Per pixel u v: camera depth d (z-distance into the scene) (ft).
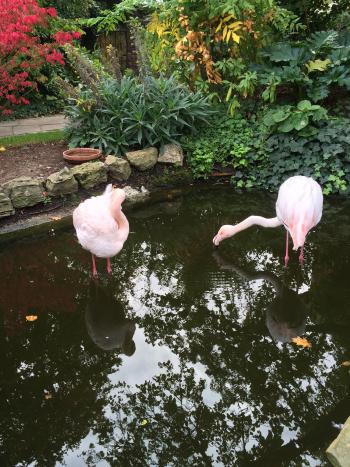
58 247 15.72
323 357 10.66
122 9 34.86
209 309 12.69
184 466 8.45
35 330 11.97
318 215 13.08
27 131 24.70
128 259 15.16
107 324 12.27
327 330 11.51
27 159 20.47
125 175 19.43
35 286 13.76
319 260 14.37
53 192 17.71
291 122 19.27
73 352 11.26
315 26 26.40
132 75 30.35
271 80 19.88
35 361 10.98
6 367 10.79
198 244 15.93
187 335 11.80
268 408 9.48
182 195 19.34
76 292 13.50
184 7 20.58
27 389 10.18
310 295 12.84
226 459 8.52
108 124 20.72
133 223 17.40
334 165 18.69
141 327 12.13
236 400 9.73
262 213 17.75
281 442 8.70
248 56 22.61
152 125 20.27
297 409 9.39
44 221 16.79
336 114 21.27
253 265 14.51
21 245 15.76
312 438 8.70
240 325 12.02
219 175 20.40
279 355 10.87
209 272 14.30
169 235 16.60
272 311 12.46
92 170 18.61
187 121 21.20
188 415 9.45
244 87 20.74
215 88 23.16
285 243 15.60
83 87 24.00
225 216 17.72
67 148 21.70
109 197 12.91
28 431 9.20
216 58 22.79
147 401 9.84
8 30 21.42
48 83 29.55
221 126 21.48
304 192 12.69
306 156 19.19
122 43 39.06
